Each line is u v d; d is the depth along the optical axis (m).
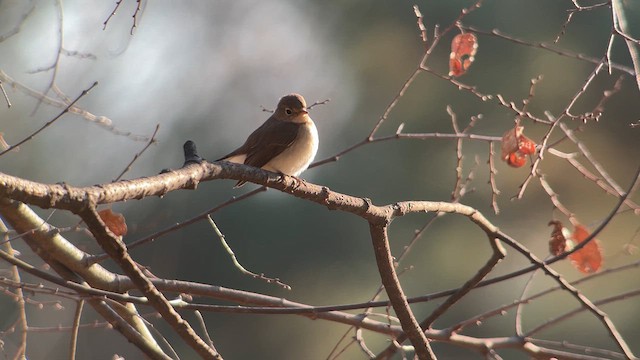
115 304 6.96
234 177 5.53
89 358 13.04
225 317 14.54
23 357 6.87
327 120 15.45
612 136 14.55
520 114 6.99
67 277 6.85
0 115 14.44
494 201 7.23
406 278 14.59
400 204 6.34
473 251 14.74
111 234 4.41
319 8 16.44
